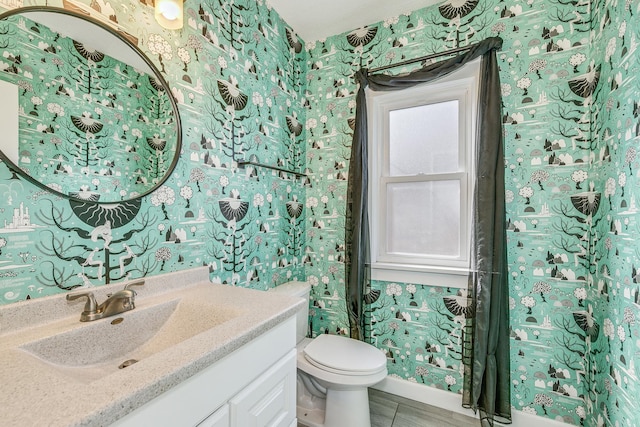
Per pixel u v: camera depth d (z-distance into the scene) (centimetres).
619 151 107
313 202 202
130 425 49
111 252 94
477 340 143
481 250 143
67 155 83
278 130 178
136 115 101
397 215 185
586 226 134
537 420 143
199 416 62
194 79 122
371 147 184
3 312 69
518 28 146
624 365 102
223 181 137
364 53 186
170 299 101
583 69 134
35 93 77
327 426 139
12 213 73
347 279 178
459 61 152
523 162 146
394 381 175
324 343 153
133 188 100
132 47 100
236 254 145
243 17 150
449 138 170
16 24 74
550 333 141
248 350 77
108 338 81
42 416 41
